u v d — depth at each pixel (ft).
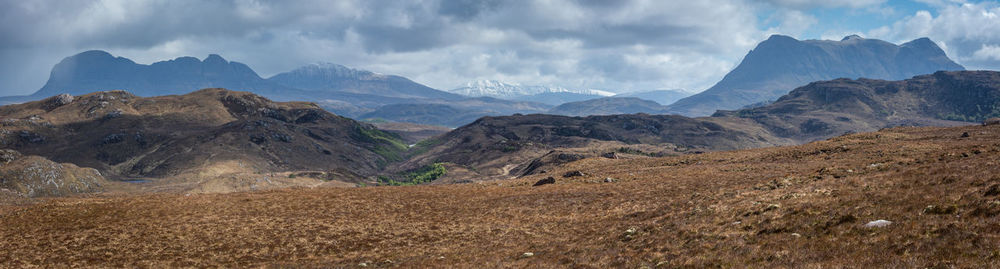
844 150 293.43
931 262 61.93
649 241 109.09
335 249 148.15
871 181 123.24
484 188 270.46
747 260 78.18
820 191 123.65
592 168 387.96
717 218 119.03
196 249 149.69
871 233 78.84
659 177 258.16
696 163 341.00
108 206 206.69
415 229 171.73
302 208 209.56
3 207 207.72
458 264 110.93
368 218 191.62
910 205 88.84
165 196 237.45
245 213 199.11
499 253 122.11
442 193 249.14
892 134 347.77
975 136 287.07
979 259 59.06
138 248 151.33
